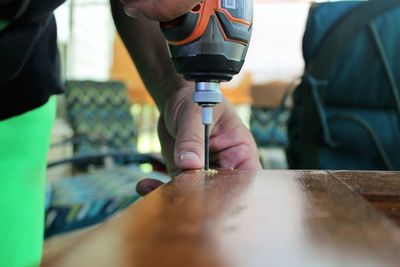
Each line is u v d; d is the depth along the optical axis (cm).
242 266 20
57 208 157
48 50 65
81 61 410
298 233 25
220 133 69
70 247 21
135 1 51
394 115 141
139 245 21
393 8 131
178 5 50
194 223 26
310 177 48
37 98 64
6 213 65
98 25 417
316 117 136
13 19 55
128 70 386
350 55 136
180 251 21
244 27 56
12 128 64
